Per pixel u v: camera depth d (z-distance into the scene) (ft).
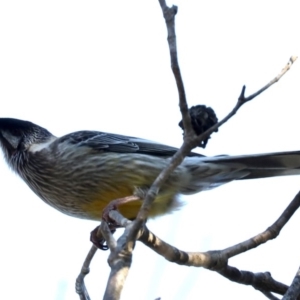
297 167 35.99
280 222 28.30
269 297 29.35
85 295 27.55
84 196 37.81
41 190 39.11
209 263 26.53
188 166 36.40
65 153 37.81
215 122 24.22
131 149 37.50
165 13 21.22
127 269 20.30
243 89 21.43
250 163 36.19
